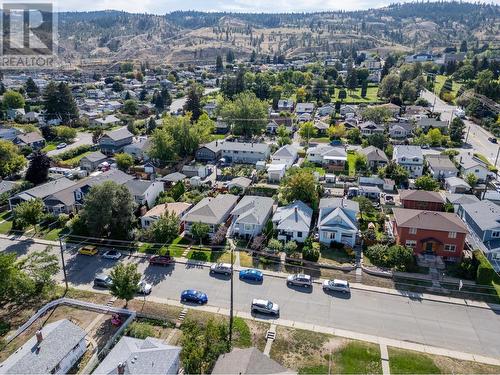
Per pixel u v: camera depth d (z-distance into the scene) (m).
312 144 102.69
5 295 41.53
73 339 33.88
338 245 51.66
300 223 53.19
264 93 158.12
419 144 101.00
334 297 42.56
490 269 43.72
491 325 38.53
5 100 136.25
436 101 154.38
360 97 166.00
